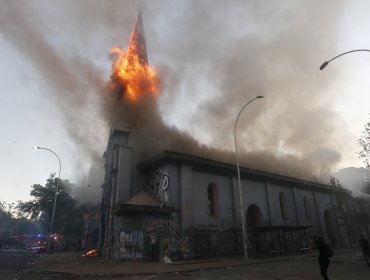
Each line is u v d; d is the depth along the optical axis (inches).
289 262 881.5
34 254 1476.4
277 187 1507.1
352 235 1594.5
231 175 1285.7
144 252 953.5
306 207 1649.9
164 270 704.4
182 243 1015.0
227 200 1237.1
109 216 1226.6
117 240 1037.8
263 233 1240.8
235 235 1184.8
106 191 1376.7
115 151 1279.5
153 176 1200.8
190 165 1148.5
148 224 1001.5
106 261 983.0
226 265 792.9
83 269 742.5
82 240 2071.9
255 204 1347.2
